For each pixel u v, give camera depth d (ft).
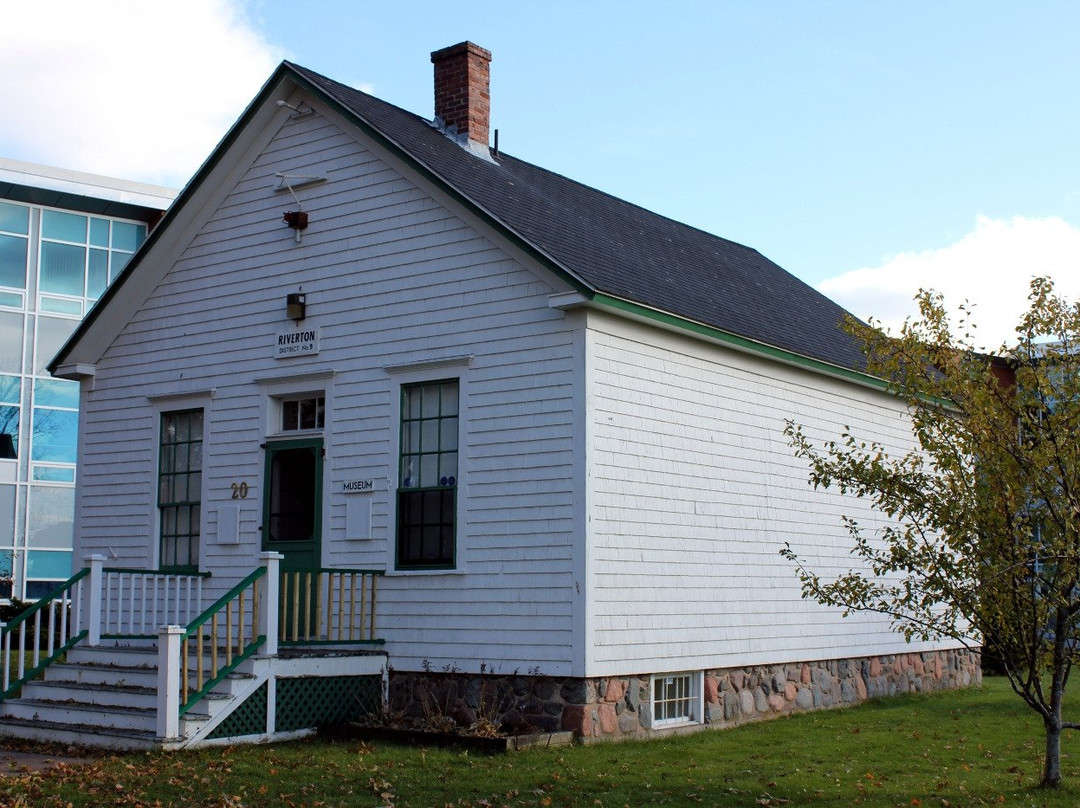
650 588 43.75
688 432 46.52
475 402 44.42
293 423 50.39
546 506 42.14
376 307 47.73
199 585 50.44
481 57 56.13
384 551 46.09
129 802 31.83
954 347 34.30
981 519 32.99
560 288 42.60
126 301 55.47
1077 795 33.83
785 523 51.80
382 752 39.01
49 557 107.04
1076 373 33.01
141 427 54.65
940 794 34.22
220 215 53.31
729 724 47.03
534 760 37.60
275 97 50.88
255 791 33.19
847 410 57.06
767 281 66.64
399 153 46.91
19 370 106.93
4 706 45.75
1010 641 34.24
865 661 56.75
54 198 108.58
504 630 42.60
